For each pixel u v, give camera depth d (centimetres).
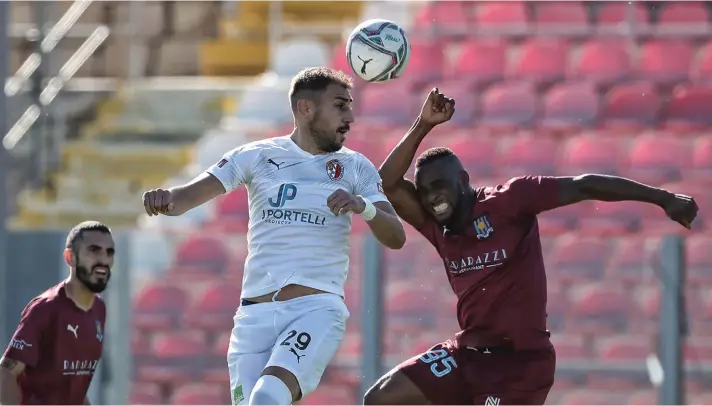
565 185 2023
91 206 4994
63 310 2258
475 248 2050
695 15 5362
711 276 3186
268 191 1877
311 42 5416
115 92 5597
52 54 5734
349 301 3341
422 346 3316
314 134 1895
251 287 1881
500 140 4575
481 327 2064
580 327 3316
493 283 2041
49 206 5022
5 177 3472
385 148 4503
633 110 4853
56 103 5384
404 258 3356
